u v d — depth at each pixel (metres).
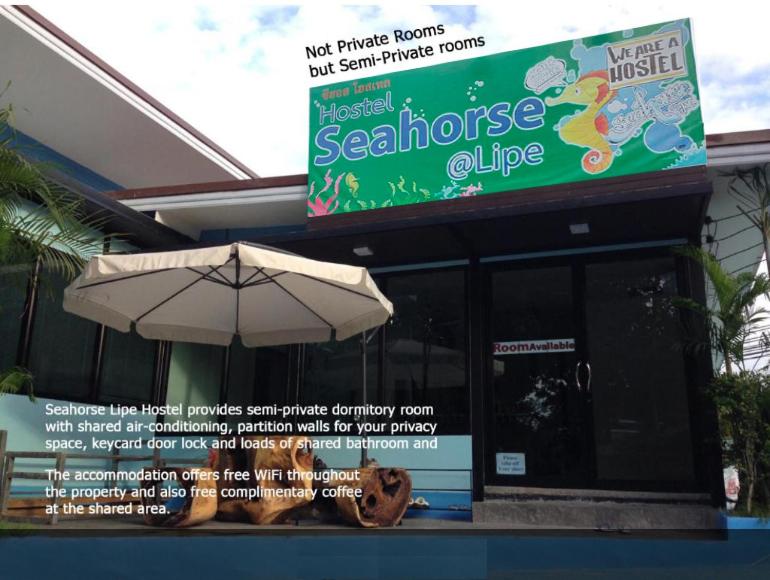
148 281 6.01
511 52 7.56
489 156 7.41
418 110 7.83
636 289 6.96
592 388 6.89
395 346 7.84
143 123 10.26
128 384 8.02
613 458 6.66
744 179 6.72
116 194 8.95
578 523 6.22
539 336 7.22
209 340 7.05
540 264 7.39
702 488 6.28
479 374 7.30
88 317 6.04
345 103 8.17
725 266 8.73
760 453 5.41
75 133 10.60
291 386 8.25
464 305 7.62
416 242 7.29
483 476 6.99
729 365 5.95
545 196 7.08
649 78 6.91
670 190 5.87
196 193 8.70
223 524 5.91
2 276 6.45
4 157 5.26
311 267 5.27
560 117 7.20
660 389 6.64
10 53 8.48
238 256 5.00
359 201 7.84
